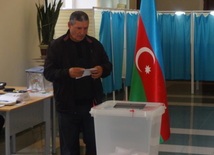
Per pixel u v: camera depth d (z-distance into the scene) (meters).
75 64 2.81
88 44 2.85
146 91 3.25
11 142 4.13
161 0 10.18
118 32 5.97
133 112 2.25
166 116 3.29
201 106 6.43
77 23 2.67
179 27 7.55
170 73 7.75
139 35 3.28
